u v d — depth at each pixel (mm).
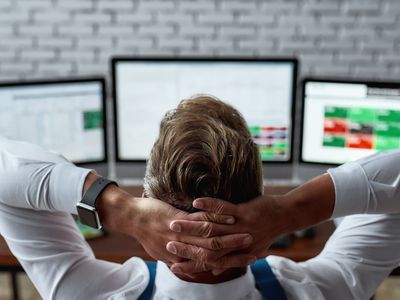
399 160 663
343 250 751
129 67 2027
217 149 592
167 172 593
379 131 1968
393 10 2801
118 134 2092
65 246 737
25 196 688
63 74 2891
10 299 2602
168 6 2803
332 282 727
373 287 751
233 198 603
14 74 2889
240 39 2846
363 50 2861
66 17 2820
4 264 1633
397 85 1900
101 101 2053
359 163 672
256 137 2072
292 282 716
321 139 2027
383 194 649
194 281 682
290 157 2084
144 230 603
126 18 2822
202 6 2803
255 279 731
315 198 637
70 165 696
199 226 570
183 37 2844
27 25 2830
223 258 584
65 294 722
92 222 642
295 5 2801
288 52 2854
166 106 2068
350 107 1963
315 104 1992
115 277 733
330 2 2795
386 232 734
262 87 2033
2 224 730
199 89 2051
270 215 601
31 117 1985
